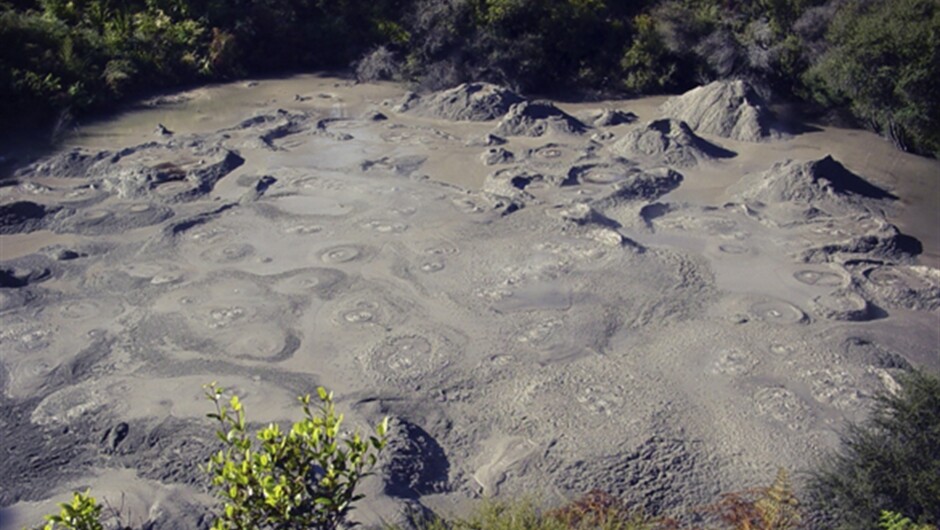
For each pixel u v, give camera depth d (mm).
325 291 24234
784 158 35906
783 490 15031
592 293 24141
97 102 40031
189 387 19984
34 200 29953
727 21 45219
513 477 17359
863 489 14867
